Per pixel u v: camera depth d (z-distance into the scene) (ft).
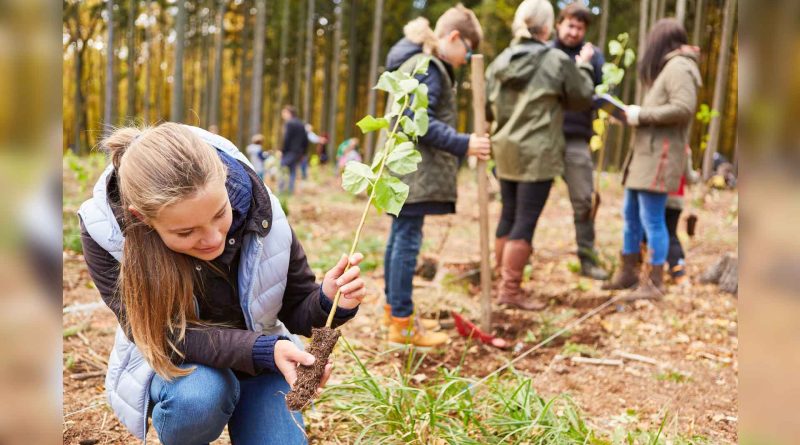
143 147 4.67
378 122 6.67
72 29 70.38
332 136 64.28
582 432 7.63
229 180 5.40
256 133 56.80
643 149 13.97
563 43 15.29
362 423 7.76
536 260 18.62
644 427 8.42
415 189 10.44
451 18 10.88
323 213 28.32
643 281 14.48
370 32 82.48
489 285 11.62
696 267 17.43
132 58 66.80
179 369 5.51
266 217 5.60
